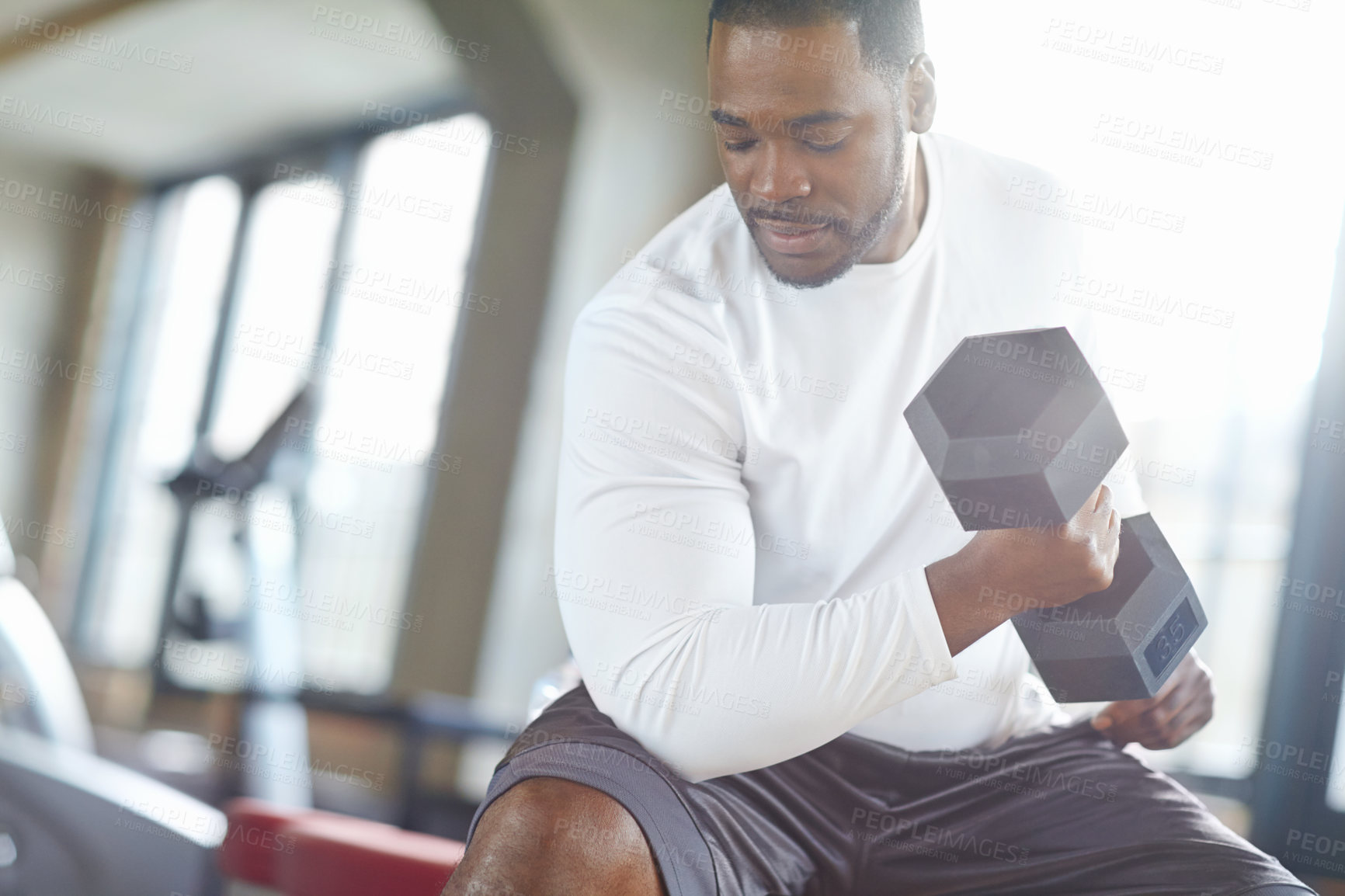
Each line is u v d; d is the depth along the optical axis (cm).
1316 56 234
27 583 603
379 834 134
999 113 251
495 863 88
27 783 133
